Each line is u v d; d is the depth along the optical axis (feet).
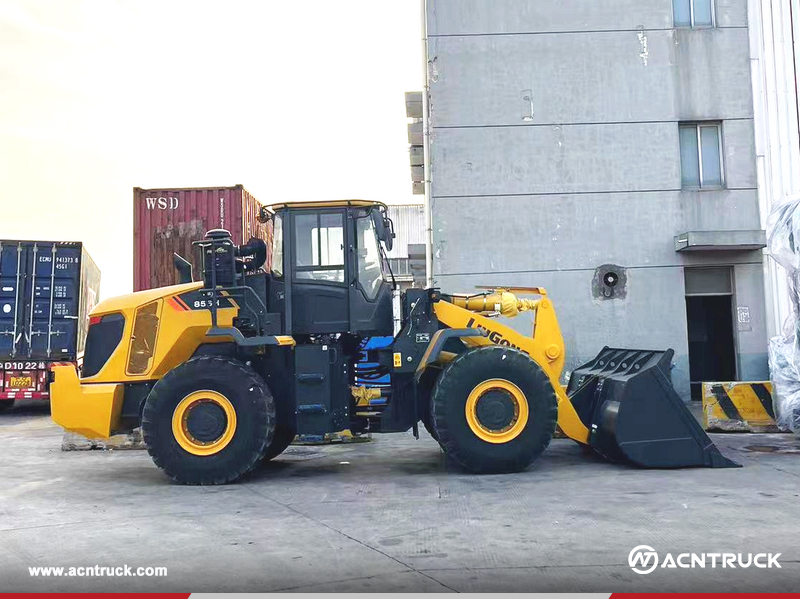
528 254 44.80
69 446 31.50
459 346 25.57
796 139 45.19
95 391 24.00
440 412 23.25
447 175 45.09
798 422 29.30
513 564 13.98
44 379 46.01
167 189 47.06
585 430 25.41
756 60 45.57
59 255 46.83
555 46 45.44
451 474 23.89
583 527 16.57
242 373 22.95
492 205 45.01
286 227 24.88
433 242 44.98
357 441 32.83
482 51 45.47
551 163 45.11
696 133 46.06
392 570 13.74
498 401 23.38
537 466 24.94
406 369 24.68
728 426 32.17
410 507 19.01
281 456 28.76
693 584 12.73
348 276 24.72
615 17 45.55
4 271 46.03
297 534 16.51
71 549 15.60
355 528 16.94
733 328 44.98
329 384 23.90
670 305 44.60
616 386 24.75
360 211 25.20
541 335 25.79
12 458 29.45
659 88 45.42
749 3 45.70
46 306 46.34
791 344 29.53
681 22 46.21
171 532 16.90
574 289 44.70
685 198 45.03
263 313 24.35
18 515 18.88
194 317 24.35
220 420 22.82
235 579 13.37
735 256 44.55
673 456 23.91
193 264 46.55
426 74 45.47
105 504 20.15
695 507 18.31
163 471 23.75
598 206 44.96
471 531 16.46
